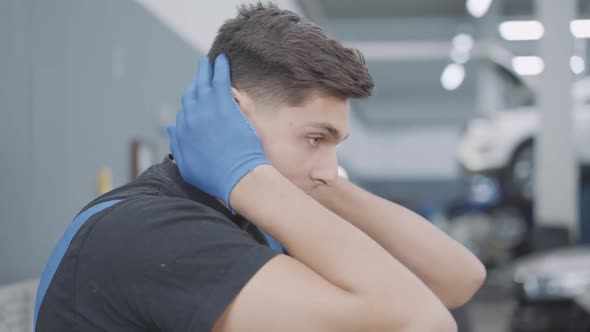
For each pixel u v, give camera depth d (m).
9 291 2.12
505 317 7.65
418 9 11.18
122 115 3.24
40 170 2.47
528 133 8.98
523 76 10.09
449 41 12.79
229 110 0.93
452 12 11.33
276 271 0.81
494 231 10.48
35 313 0.90
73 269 0.85
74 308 0.85
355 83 0.94
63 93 2.65
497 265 10.50
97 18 2.96
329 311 0.79
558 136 7.48
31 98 2.42
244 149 0.91
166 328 0.81
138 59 3.47
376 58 13.14
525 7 10.73
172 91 4.05
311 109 0.94
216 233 0.83
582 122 8.80
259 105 0.95
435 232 1.25
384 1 10.70
